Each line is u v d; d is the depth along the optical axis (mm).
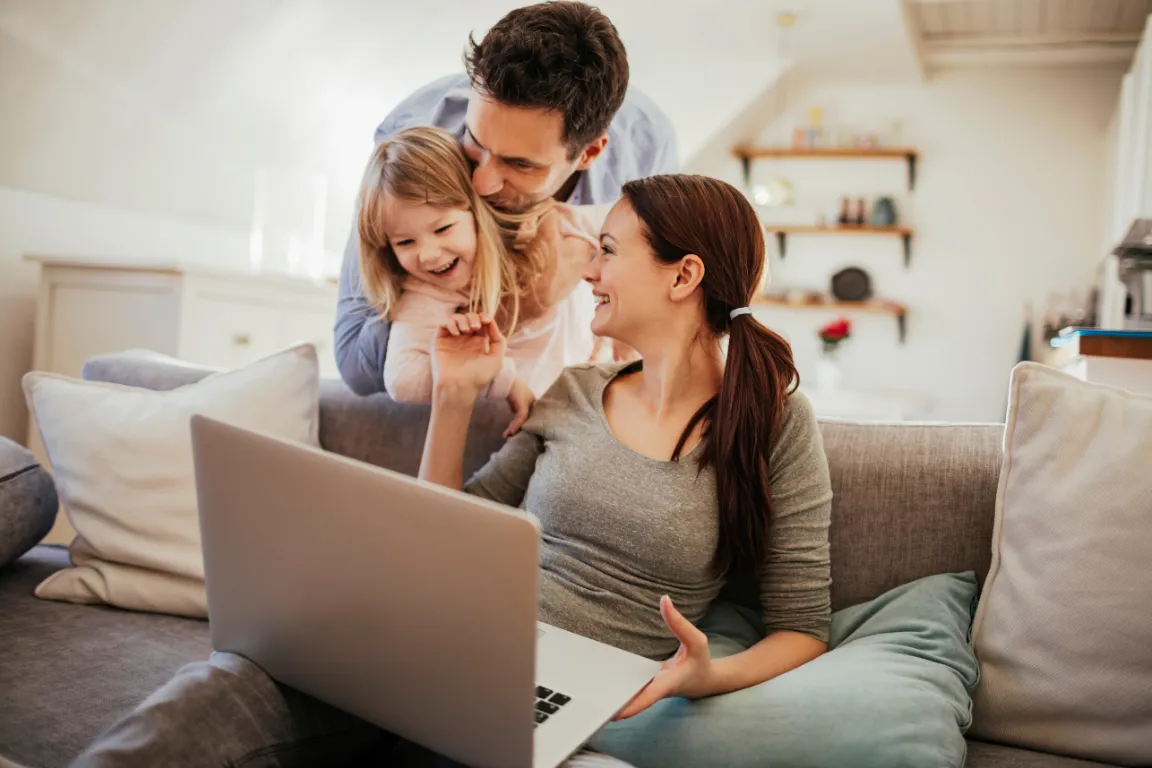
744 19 3689
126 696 1077
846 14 3609
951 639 1015
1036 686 979
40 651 1176
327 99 3131
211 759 791
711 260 1073
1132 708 937
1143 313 2238
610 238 1126
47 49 2234
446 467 1343
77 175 2557
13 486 1414
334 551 738
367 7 2844
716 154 4617
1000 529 1066
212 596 861
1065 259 4461
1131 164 3035
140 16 2342
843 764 854
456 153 1412
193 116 2768
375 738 973
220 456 782
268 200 3305
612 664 885
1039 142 4488
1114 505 970
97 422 1411
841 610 1171
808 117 4781
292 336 2723
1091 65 4395
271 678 868
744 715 895
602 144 1462
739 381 1044
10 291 2424
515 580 648
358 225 1436
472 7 3061
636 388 1169
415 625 713
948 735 870
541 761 726
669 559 1034
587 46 1355
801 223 4824
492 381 1376
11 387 2467
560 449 1144
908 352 4691
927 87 4621
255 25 2625
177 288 2236
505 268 1467
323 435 1554
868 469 1221
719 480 1038
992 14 3922
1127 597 943
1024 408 1059
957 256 4605
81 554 1424
